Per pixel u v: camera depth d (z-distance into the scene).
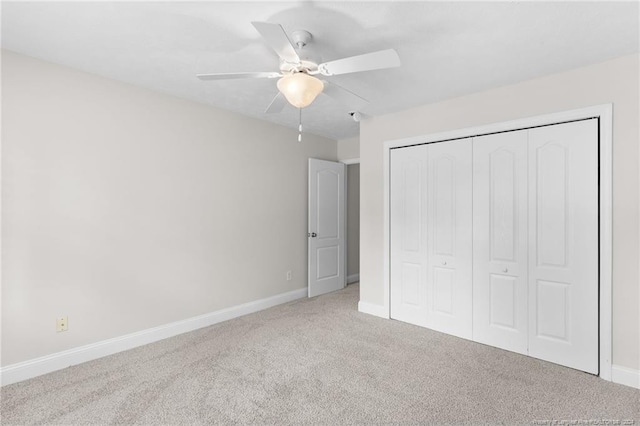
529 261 2.73
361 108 3.46
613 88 2.34
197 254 3.38
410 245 3.48
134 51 2.28
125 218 2.85
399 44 2.14
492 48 2.19
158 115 3.06
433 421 1.90
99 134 2.69
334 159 5.05
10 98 2.28
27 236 2.36
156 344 2.97
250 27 1.97
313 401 2.10
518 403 2.07
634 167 2.26
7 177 2.28
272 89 3.00
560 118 2.56
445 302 3.23
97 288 2.70
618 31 1.98
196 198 3.36
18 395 2.15
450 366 2.56
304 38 1.99
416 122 3.41
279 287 4.24
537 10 1.78
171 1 1.72
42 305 2.43
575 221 2.51
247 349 2.87
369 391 2.21
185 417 1.94
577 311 2.50
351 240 5.52
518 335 2.79
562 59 2.35
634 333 2.27
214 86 2.93
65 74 2.51
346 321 3.57
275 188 4.18
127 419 1.92
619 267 2.32
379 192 3.72
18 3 1.73
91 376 2.40
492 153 2.92
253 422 1.90
